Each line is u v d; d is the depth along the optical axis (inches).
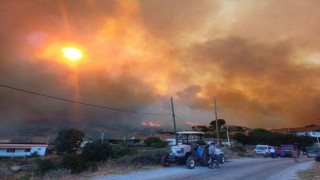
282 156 1605.6
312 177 565.0
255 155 1551.4
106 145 1010.7
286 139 2974.9
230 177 542.9
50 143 3393.2
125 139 3720.5
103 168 633.0
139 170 605.0
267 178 544.7
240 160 1122.7
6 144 2534.5
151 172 577.0
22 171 1409.9
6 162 1918.1
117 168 632.4
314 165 898.1
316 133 3718.0
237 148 1763.0
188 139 804.6
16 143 2669.8
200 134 805.9
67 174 526.6
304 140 3009.4
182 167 698.2
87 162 738.2
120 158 751.1
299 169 743.1
